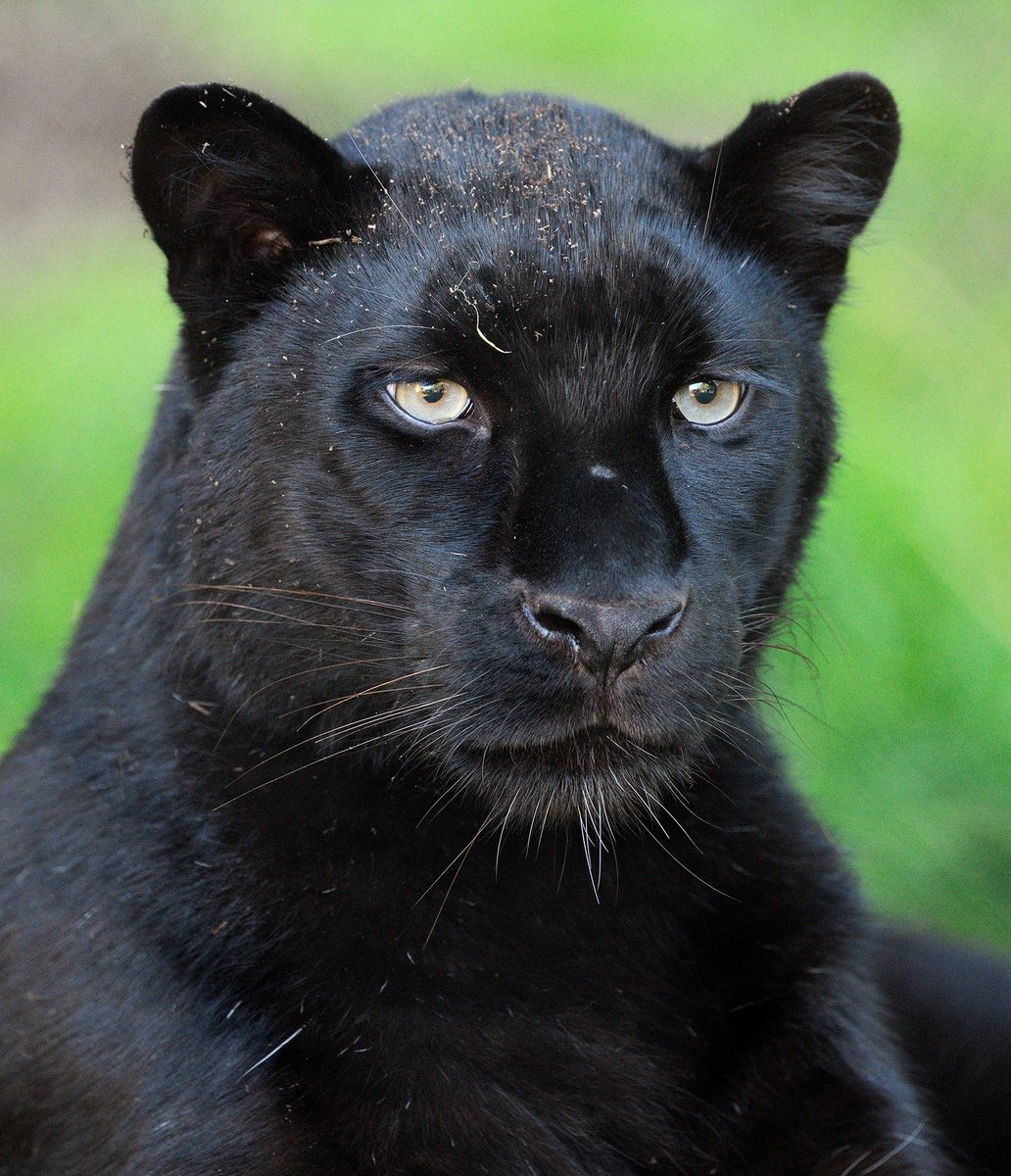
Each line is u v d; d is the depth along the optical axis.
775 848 9.19
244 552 8.38
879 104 9.33
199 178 8.44
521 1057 8.43
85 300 24.34
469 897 8.52
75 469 19.27
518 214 8.20
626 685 7.68
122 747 8.64
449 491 8.05
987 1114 11.34
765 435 8.70
